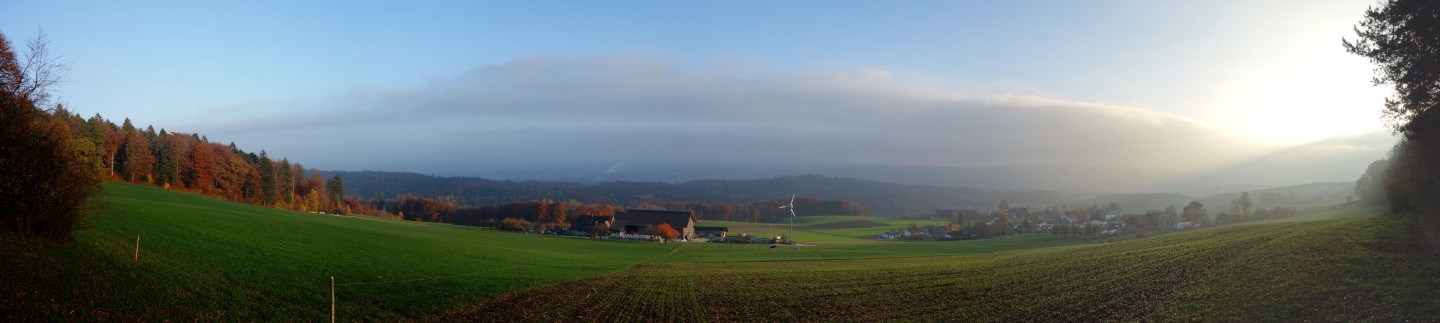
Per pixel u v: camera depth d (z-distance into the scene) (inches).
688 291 1604.3
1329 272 1120.2
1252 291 1099.3
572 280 1813.5
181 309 1061.1
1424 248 1161.4
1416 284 960.3
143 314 998.4
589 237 4119.1
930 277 1683.1
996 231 4778.5
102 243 1350.9
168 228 1734.7
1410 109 1386.6
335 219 3567.9
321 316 1167.0
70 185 1269.7
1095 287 1337.4
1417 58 1277.1
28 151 1227.2
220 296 1184.2
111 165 4052.7
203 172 4749.0
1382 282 1002.1
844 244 4010.8
